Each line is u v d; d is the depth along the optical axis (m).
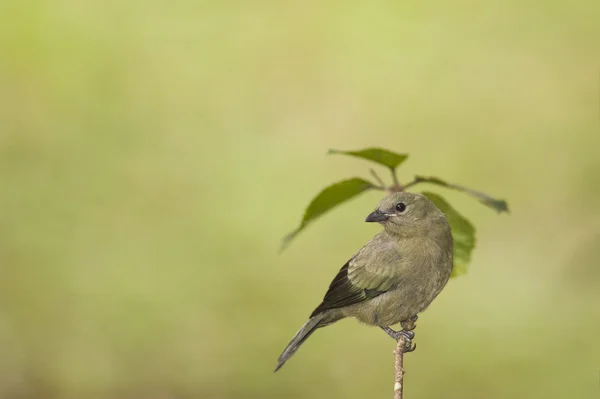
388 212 7.76
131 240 15.51
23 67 19.47
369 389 12.04
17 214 16.06
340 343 12.88
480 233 15.09
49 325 13.51
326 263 14.77
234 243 15.40
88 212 16.06
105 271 14.70
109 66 19.59
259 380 12.31
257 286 14.32
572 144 16.45
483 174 16.28
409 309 7.93
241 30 20.31
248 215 16.02
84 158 17.45
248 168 17.20
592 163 15.91
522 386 11.59
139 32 20.33
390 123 17.67
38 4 20.19
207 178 17.03
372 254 7.92
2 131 18.02
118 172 17.19
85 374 12.63
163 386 12.29
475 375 12.00
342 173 16.97
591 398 11.22
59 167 17.19
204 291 14.24
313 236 15.38
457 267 7.38
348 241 15.16
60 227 15.74
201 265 14.85
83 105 18.77
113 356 12.95
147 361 12.81
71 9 20.50
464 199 15.84
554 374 11.63
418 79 18.52
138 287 14.34
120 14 20.58
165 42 20.20
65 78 19.28
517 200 15.55
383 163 6.01
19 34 19.91
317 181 16.75
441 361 12.26
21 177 16.88
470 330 12.80
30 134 18.03
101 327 13.50
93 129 18.23
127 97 18.86
